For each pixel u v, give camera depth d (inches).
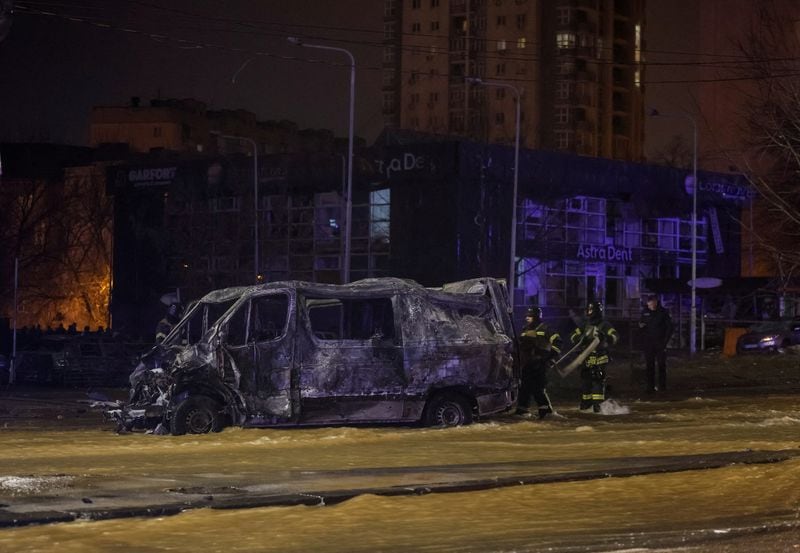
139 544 280.5
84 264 3095.5
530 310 701.3
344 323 627.8
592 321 732.0
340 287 615.5
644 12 5565.9
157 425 616.7
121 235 2460.6
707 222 2532.0
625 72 5467.5
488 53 5452.8
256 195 2042.3
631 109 5492.1
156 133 5462.6
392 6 5812.0
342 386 602.9
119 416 620.7
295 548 279.0
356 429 585.9
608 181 2262.6
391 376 609.9
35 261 2930.6
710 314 2245.3
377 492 354.3
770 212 1210.6
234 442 532.7
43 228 3056.1
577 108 5255.9
